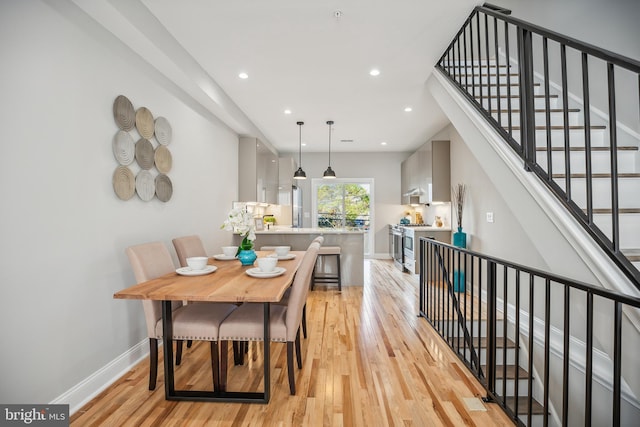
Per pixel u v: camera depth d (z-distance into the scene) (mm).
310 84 3891
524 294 3242
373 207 8047
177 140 3393
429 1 2391
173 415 1905
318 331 3217
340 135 6391
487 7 2455
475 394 2141
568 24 2971
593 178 2139
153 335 2154
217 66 3430
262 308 2330
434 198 5492
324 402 2035
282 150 7926
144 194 2779
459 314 2746
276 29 2734
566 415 1503
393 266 6926
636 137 2371
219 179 4578
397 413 1933
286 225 6945
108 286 2336
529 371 1750
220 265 2807
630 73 2414
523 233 3297
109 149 2361
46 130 1846
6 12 1631
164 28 2701
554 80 3133
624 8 2477
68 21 1995
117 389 2199
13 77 1665
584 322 2389
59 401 1889
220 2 2375
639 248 1907
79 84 2084
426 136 6441
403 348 2828
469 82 3518
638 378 1545
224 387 2084
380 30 2758
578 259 1722
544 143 2604
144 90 2801
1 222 1607
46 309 1835
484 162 2490
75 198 2049
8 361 1635
